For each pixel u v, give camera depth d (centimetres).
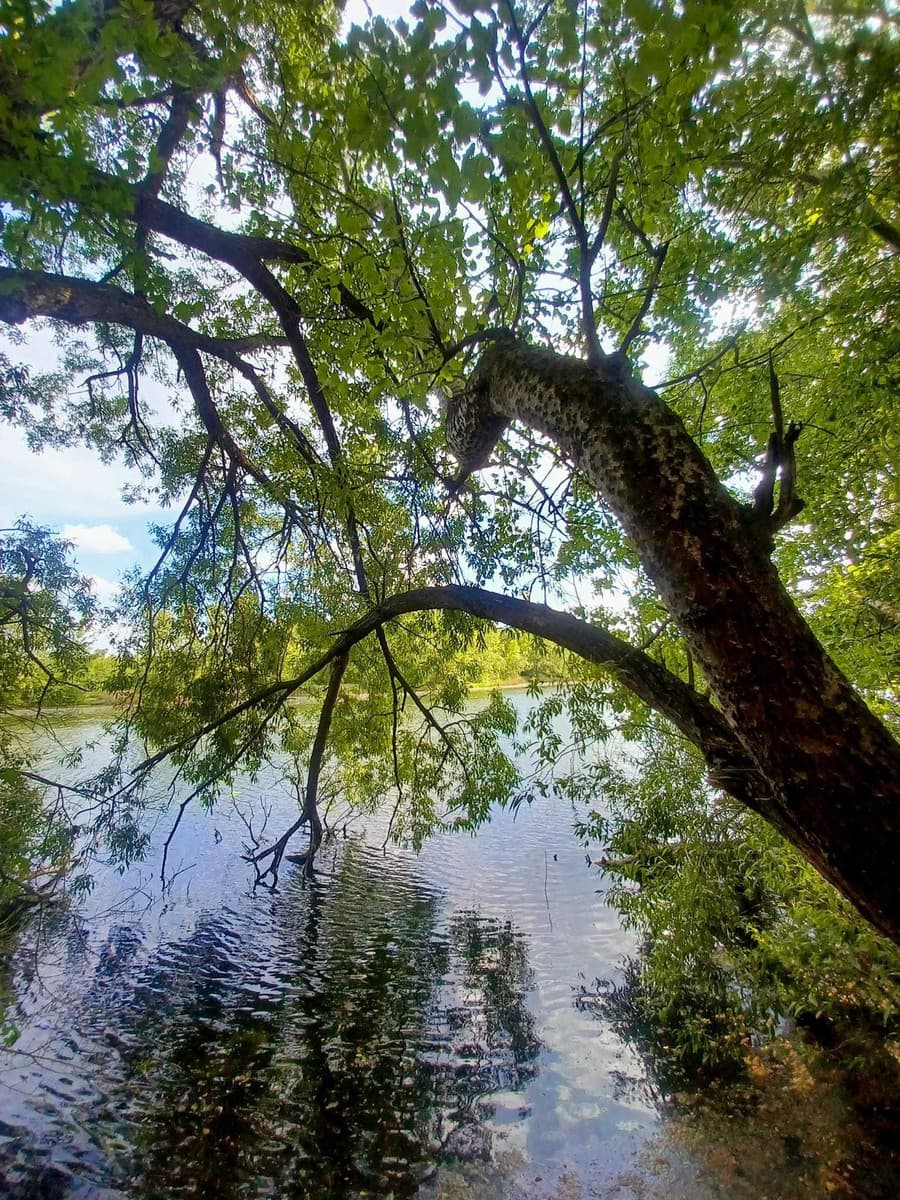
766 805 211
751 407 581
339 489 544
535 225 329
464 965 973
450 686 740
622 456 216
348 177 344
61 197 275
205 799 621
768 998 592
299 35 331
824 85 253
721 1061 666
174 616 722
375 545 632
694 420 591
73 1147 604
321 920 1155
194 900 1240
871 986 553
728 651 187
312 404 566
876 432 503
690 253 443
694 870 580
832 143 300
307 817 523
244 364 575
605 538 557
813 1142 545
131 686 693
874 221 346
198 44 335
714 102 281
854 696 178
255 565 679
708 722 248
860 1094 584
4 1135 616
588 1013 813
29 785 725
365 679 757
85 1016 846
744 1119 585
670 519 201
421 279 368
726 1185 515
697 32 192
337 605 702
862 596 519
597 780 648
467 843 1570
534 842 1558
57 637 750
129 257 378
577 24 229
